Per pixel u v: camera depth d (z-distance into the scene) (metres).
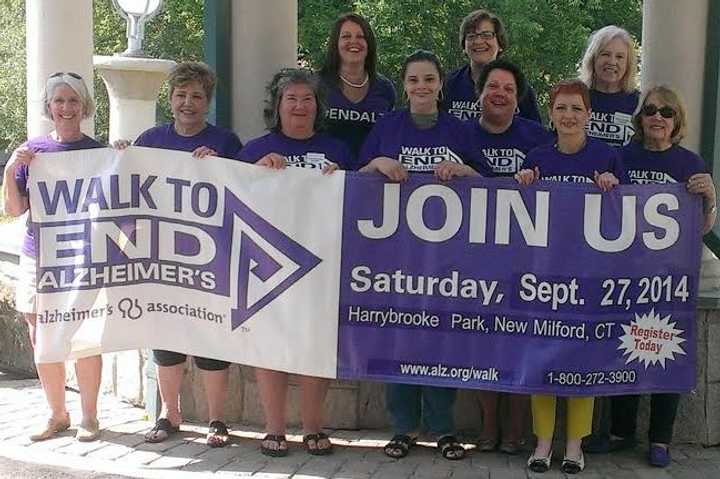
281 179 4.49
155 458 4.59
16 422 5.23
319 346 4.52
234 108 5.75
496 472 4.49
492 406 4.80
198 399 5.23
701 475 4.51
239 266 4.55
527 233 4.38
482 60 5.36
